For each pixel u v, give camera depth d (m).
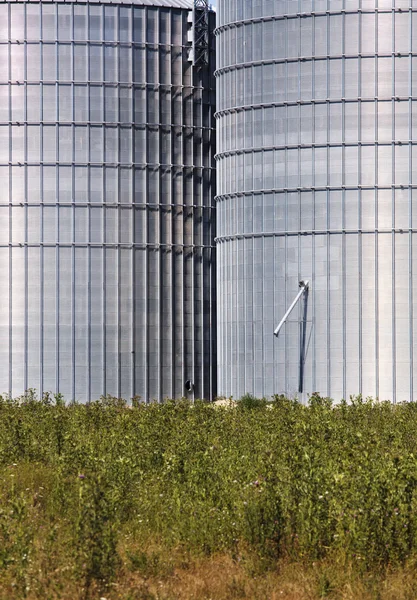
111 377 76.25
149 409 48.38
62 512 28.53
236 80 70.88
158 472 32.31
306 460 28.36
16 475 33.03
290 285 67.62
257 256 69.19
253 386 69.06
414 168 65.88
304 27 67.75
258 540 24.72
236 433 38.97
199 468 30.58
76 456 33.28
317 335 66.56
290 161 67.94
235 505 26.25
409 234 65.56
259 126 69.44
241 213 70.19
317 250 66.81
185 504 27.53
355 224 66.19
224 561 24.52
